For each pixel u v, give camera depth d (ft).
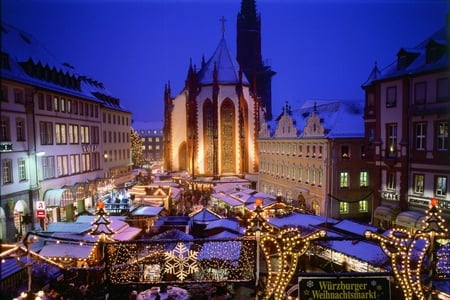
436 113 86.02
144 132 340.59
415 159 93.66
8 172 52.60
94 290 55.83
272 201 116.37
